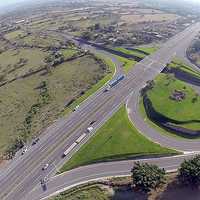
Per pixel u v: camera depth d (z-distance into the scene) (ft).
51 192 486.38
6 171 523.29
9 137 607.78
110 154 543.80
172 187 480.64
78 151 553.23
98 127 608.60
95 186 492.54
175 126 609.01
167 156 543.80
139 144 563.48
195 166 468.75
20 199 477.77
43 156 548.72
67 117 643.04
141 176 462.60
